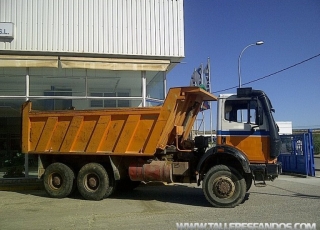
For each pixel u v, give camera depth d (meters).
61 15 13.28
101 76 14.08
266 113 9.20
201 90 9.58
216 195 8.91
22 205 9.56
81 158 10.75
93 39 13.39
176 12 13.95
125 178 10.80
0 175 13.52
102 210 8.80
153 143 9.68
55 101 13.73
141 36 13.67
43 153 10.82
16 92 13.52
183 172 9.66
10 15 13.06
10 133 14.09
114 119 10.15
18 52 13.16
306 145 15.88
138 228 6.95
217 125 9.58
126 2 13.70
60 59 13.16
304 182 13.82
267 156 9.12
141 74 14.28
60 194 10.61
